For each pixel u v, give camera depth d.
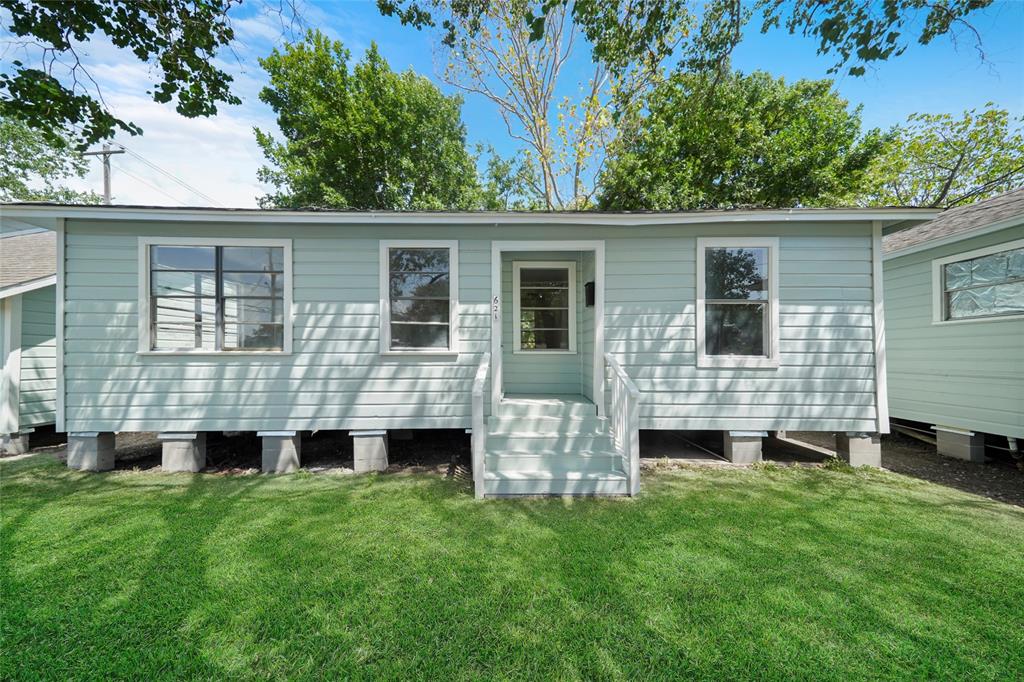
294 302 5.34
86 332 5.18
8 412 6.25
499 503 4.03
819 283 5.32
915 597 2.46
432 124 14.59
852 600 2.42
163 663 1.95
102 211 4.96
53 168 18.22
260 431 5.29
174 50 5.08
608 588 2.54
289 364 5.34
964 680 1.85
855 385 5.29
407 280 5.47
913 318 6.60
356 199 14.30
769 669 1.91
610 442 4.82
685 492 4.32
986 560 2.89
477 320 5.44
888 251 6.90
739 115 12.31
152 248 5.27
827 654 2.00
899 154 14.31
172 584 2.60
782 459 5.67
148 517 3.68
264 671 1.90
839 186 12.16
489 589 2.54
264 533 3.35
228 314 5.34
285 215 5.08
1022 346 5.14
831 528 3.43
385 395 5.39
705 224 5.31
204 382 5.27
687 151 12.23
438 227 5.43
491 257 5.45
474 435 4.22
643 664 1.94
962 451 5.71
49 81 4.69
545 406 5.36
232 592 2.51
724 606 2.36
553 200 14.52
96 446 5.26
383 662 1.95
